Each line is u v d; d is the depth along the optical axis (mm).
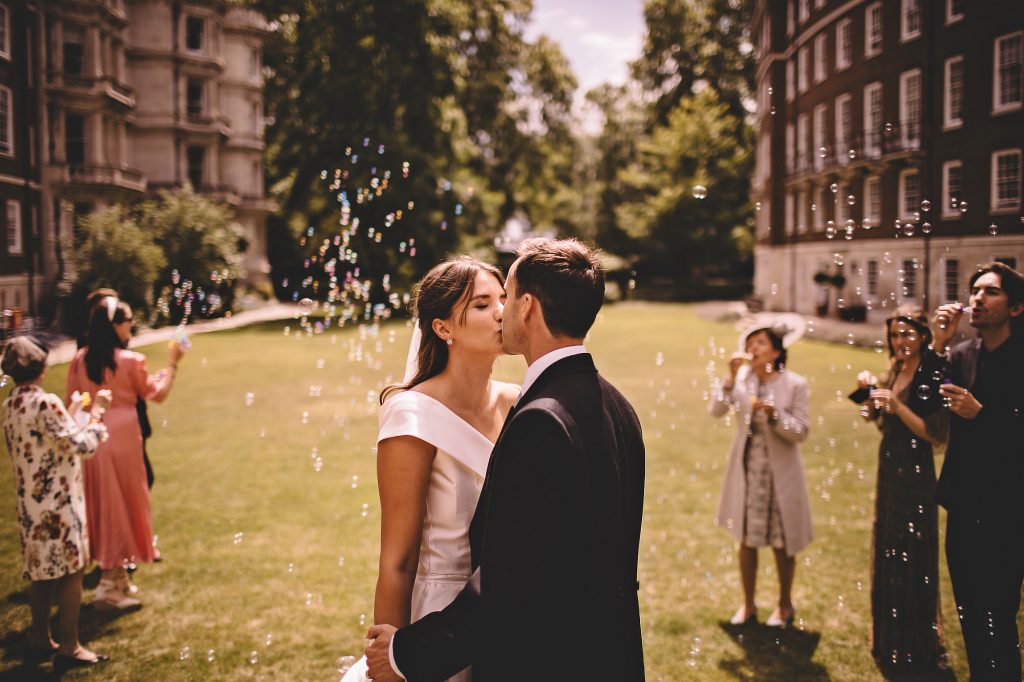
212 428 8172
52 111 23469
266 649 3281
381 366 13562
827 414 8742
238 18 33375
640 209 40406
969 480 2584
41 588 3258
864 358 13961
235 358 14719
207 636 3410
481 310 1744
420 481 1632
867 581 4039
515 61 34594
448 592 1644
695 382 11789
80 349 3980
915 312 3137
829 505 5438
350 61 24703
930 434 2975
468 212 28141
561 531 1310
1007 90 15906
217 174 32312
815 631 3455
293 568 4211
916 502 3070
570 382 1445
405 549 1608
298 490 5789
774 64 27391
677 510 5359
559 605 1308
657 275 46719
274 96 28016
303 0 24672
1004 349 2600
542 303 1487
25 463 3082
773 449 3523
